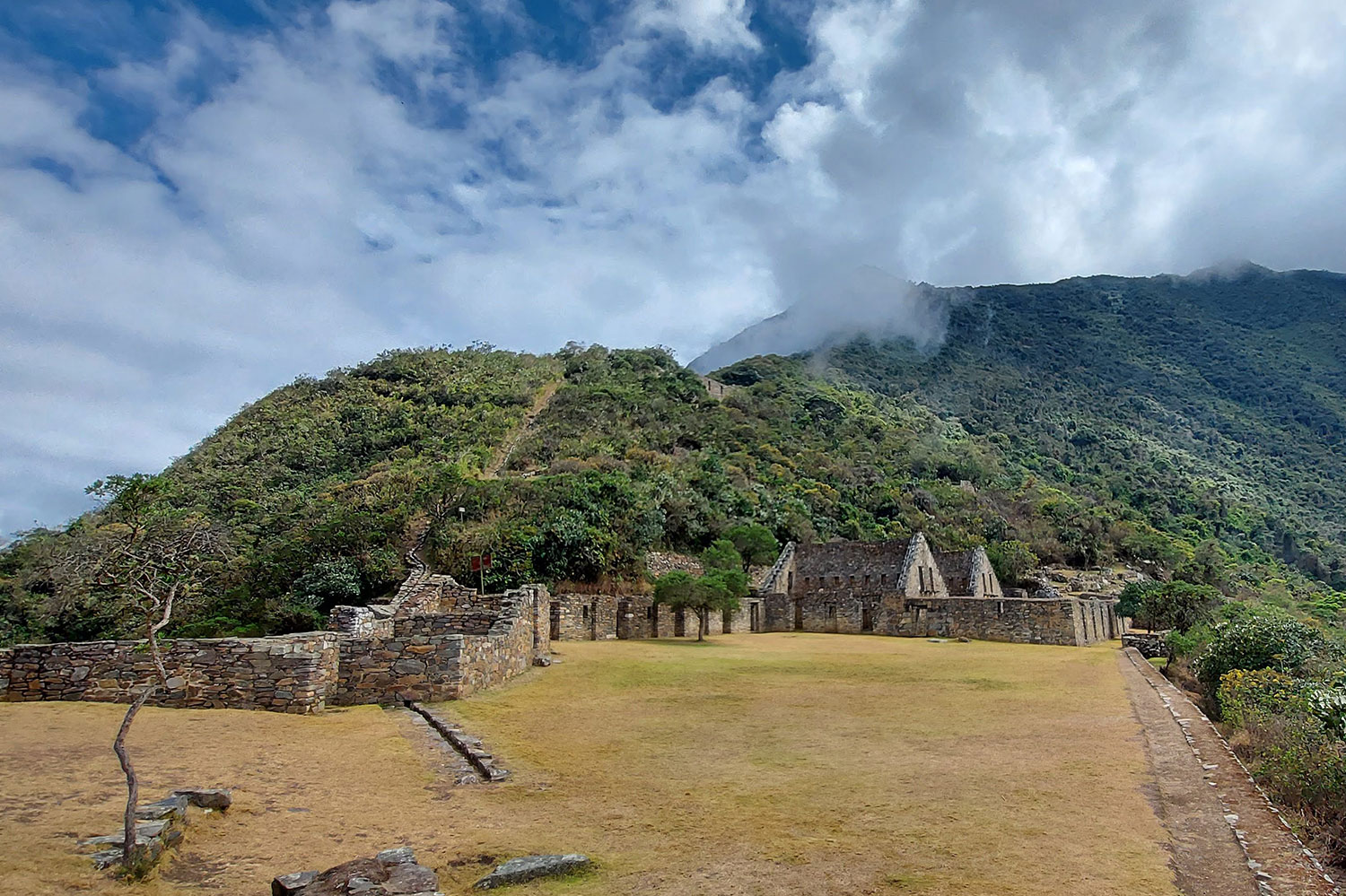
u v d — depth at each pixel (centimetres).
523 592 2375
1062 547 8262
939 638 3969
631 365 11569
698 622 3934
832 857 782
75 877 702
